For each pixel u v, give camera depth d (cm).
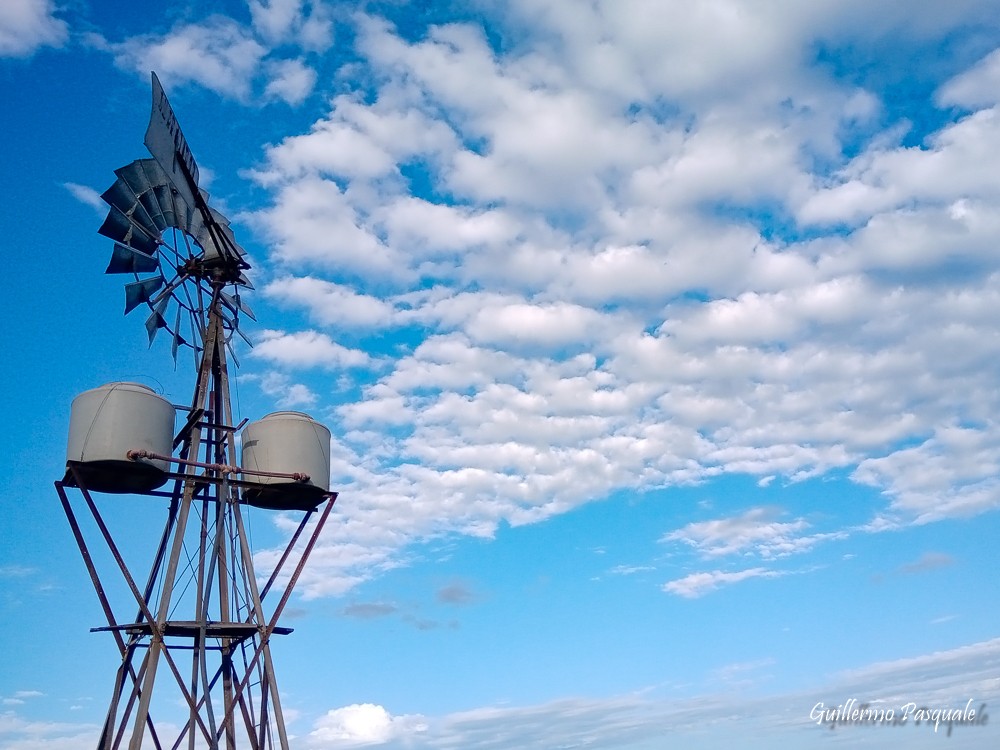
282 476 3300
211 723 2955
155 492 3173
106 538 2945
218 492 3266
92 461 2955
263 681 3106
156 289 3459
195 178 3531
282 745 3011
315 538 3375
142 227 3425
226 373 3528
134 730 2750
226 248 3538
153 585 3145
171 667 2917
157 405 3108
